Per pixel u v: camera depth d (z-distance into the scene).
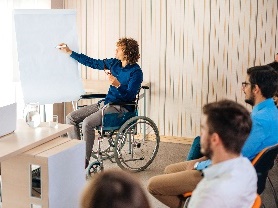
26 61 4.43
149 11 5.71
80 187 3.42
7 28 5.21
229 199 1.95
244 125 2.04
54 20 4.54
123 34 5.87
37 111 3.44
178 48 5.68
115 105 4.57
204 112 2.12
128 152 5.43
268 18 5.36
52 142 3.35
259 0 5.35
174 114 5.83
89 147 4.48
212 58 5.59
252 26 5.42
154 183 2.99
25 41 4.42
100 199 1.07
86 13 5.97
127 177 1.11
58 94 4.55
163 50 5.73
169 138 5.89
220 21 5.50
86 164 4.46
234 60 5.53
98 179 1.11
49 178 3.07
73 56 4.63
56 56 4.56
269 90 2.96
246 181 2.01
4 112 3.13
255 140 2.88
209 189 1.98
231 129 2.02
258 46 5.44
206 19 5.54
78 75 4.67
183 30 5.63
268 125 2.90
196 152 3.39
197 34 5.59
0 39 5.18
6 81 5.29
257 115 2.92
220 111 2.06
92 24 5.98
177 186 2.92
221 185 1.97
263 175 2.79
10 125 3.22
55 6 5.80
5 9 5.17
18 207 3.24
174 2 5.61
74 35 4.64
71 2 6.01
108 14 5.89
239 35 5.47
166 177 2.98
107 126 4.52
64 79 4.59
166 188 2.96
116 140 4.54
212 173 2.05
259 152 2.79
